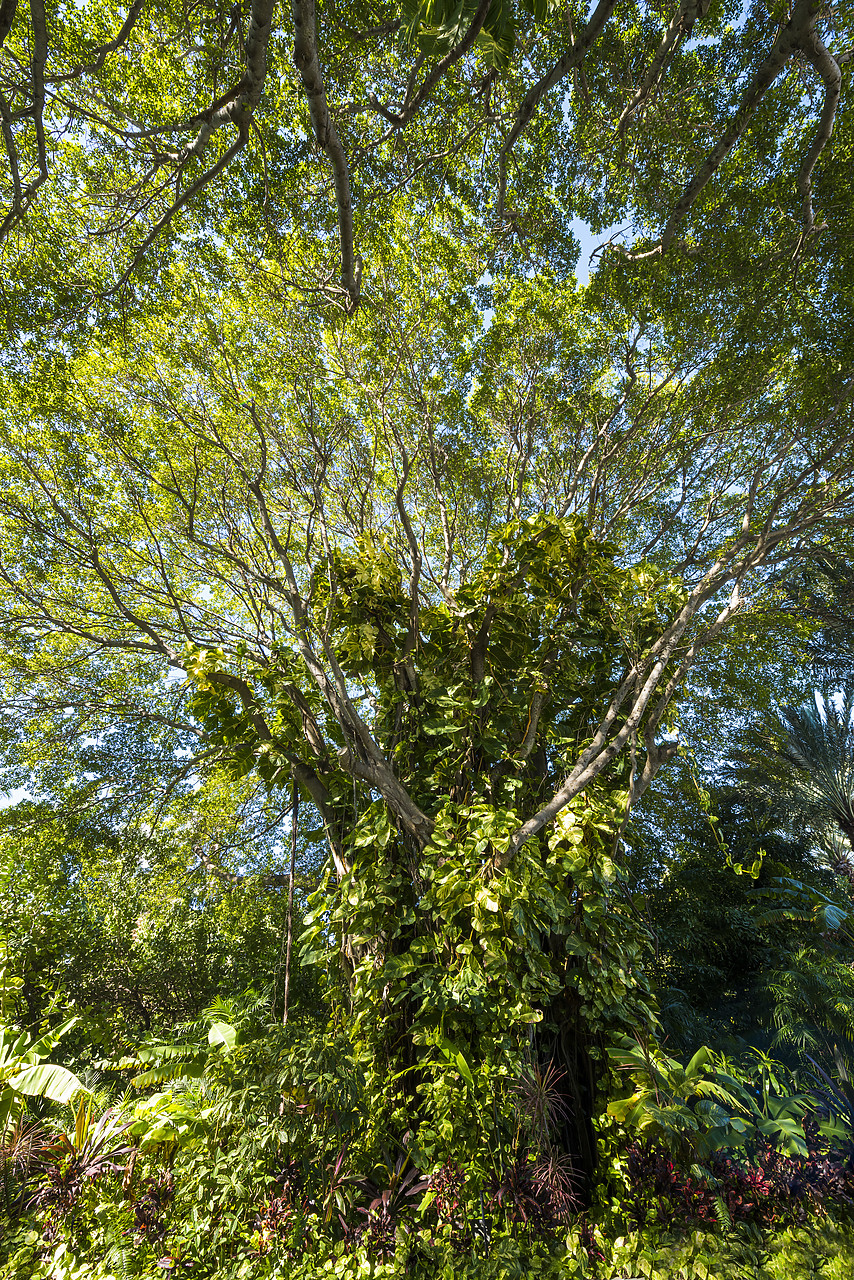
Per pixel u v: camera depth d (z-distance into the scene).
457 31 2.44
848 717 12.40
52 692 10.55
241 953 11.34
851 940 10.47
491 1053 5.59
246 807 12.35
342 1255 4.65
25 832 10.12
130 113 5.71
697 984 11.76
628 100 4.31
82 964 10.37
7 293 6.96
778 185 6.26
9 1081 6.45
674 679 7.25
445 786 7.14
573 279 8.61
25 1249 5.12
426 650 7.64
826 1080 6.49
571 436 9.30
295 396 7.90
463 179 6.40
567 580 7.64
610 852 6.76
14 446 8.23
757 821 12.64
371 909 6.45
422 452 8.45
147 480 8.77
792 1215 4.91
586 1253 4.64
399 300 7.94
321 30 4.12
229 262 7.34
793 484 7.38
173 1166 5.30
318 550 7.98
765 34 5.22
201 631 8.95
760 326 7.23
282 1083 5.11
